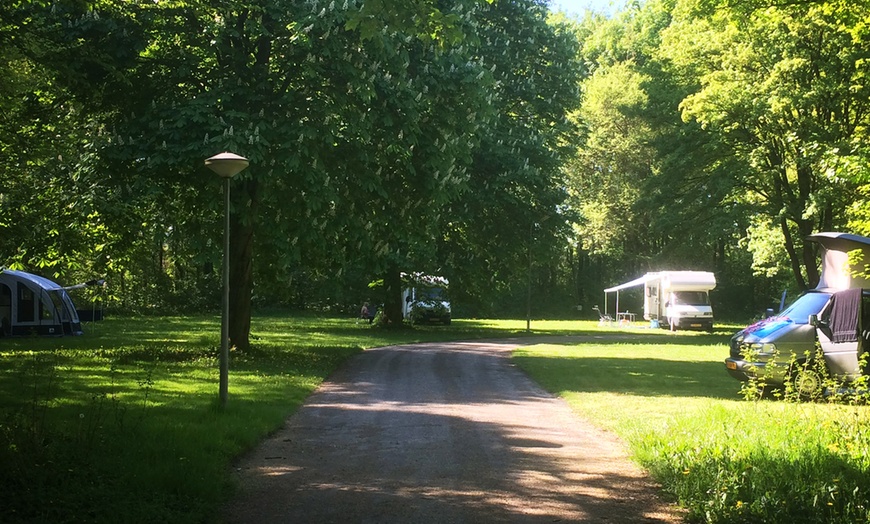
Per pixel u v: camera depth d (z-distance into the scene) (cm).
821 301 1434
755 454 748
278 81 1795
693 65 3684
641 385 1562
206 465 743
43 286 2770
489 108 2000
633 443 904
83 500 598
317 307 5394
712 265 6341
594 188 5747
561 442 965
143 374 1523
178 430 900
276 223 1742
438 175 1919
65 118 1867
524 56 3231
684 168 3838
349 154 1803
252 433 954
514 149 3044
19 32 1335
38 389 1238
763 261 4253
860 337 1332
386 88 1762
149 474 685
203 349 2067
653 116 4088
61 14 1641
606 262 6900
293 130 1628
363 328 3747
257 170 1622
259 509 659
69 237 2006
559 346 2783
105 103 1784
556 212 3294
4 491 592
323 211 1767
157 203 1950
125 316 4419
